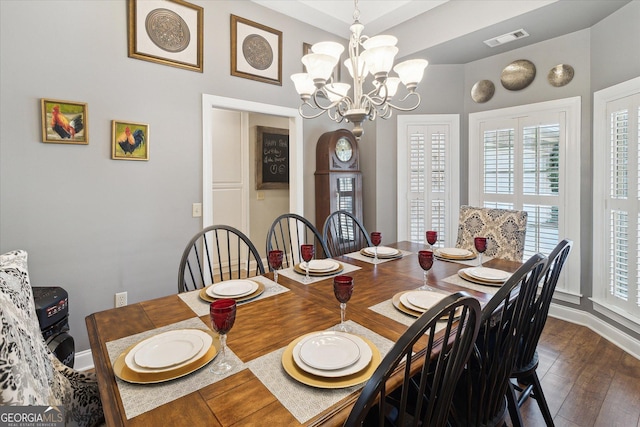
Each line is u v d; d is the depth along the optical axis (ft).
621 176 8.04
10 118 6.34
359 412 2.16
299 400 2.62
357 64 6.54
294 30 10.71
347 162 11.84
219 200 13.88
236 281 5.46
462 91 11.82
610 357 7.68
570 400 6.23
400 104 12.17
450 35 9.75
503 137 10.83
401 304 4.44
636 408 5.97
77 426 3.58
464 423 3.84
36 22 6.50
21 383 2.47
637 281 7.64
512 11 8.46
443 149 11.98
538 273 3.92
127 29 7.54
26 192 6.56
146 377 2.89
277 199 15.74
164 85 8.14
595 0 7.63
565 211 9.61
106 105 7.34
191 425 2.36
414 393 4.14
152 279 8.17
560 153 9.62
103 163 7.39
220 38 9.04
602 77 8.54
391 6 10.00
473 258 7.06
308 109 11.39
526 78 10.14
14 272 3.40
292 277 5.91
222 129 13.83
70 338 6.00
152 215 8.12
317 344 3.29
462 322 2.69
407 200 12.30
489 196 11.24
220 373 2.98
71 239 7.08
